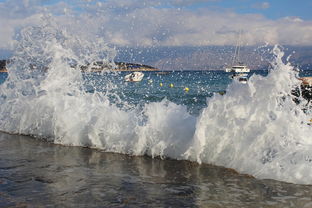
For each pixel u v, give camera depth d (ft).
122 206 10.61
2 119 25.09
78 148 18.66
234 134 15.34
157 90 73.77
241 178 13.39
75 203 10.80
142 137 17.47
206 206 10.64
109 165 15.24
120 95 49.83
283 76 15.29
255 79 15.81
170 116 17.67
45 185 12.44
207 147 15.83
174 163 15.61
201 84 92.68
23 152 17.62
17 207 10.45
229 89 16.29
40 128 22.27
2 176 13.48
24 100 23.82
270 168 13.70
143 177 13.50
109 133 18.75
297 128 14.82
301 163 13.44
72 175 13.69
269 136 14.75
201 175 13.79
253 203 10.92
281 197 11.43
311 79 28.37
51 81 23.26
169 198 11.29
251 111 15.37
